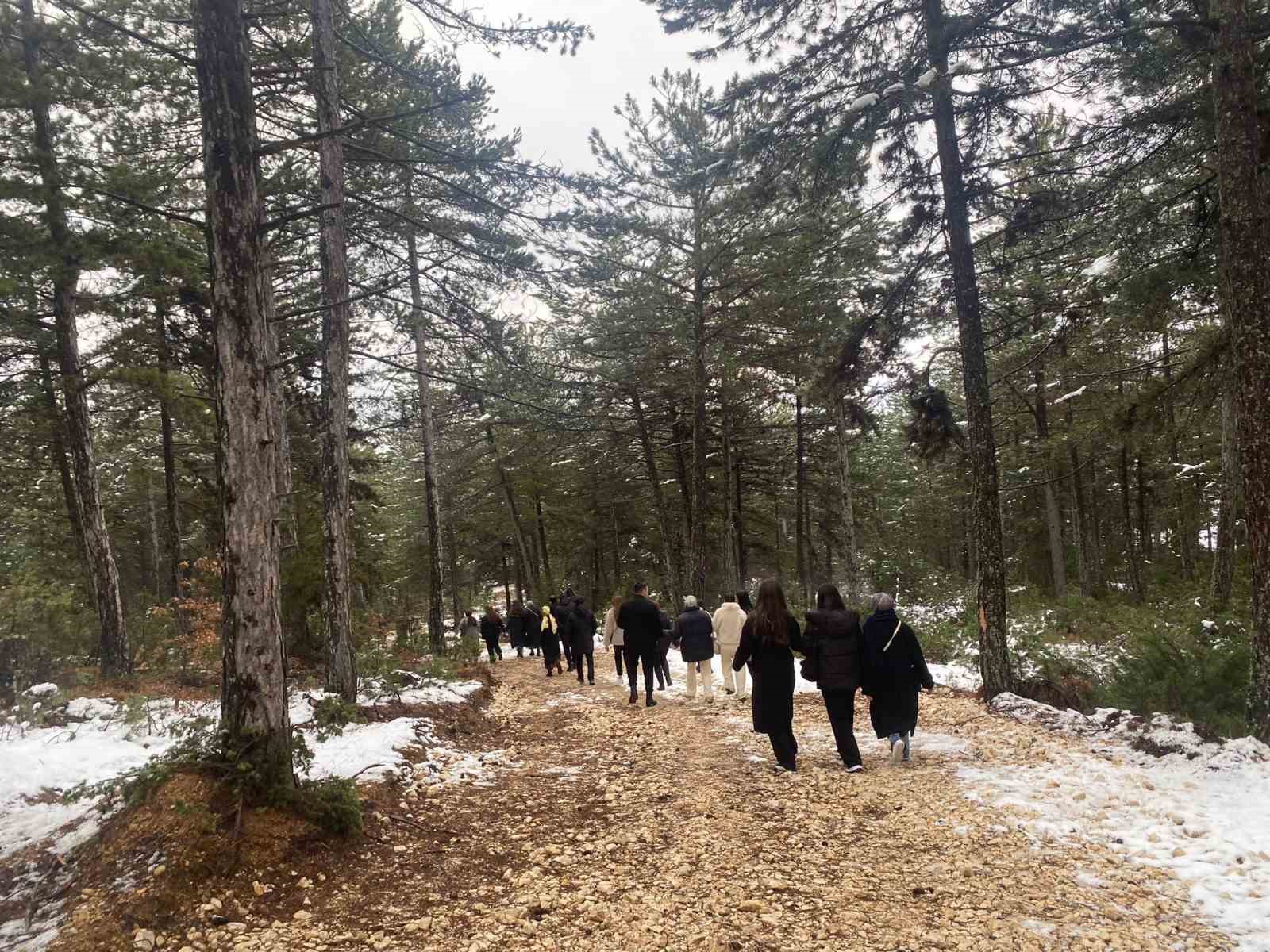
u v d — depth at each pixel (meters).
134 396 15.03
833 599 7.18
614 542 34.94
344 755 6.93
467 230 11.71
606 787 6.65
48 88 9.97
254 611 5.08
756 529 33.78
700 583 19.06
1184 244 9.29
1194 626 9.84
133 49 10.45
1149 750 6.41
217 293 5.05
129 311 12.66
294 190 12.45
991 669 8.93
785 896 4.26
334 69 9.16
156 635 12.69
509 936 3.91
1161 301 9.23
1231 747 6.04
